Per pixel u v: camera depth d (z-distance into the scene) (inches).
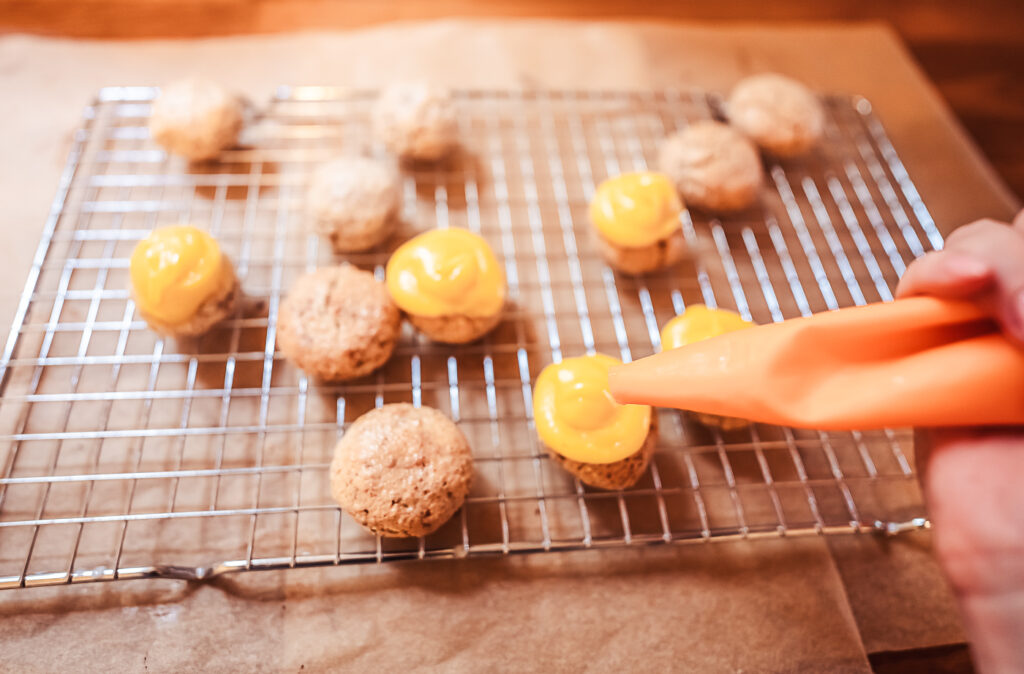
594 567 9.7
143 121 12.9
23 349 10.6
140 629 8.9
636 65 14.7
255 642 9.0
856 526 9.7
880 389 6.4
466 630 9.2
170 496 9.8
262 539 9.5
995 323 6.3
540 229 12.4
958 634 9.5
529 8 15.5
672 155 12.5
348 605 9.3
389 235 11.9
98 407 10.3
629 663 9.1
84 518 9.1
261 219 12.1
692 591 9.6
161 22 14.2
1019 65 15.6
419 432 9.3
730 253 12.4
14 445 9.9
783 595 9.6
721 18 15.8
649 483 10.2
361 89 13.9
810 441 10.6
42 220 11.8
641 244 11.2
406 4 15.2
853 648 9.3
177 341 10.8
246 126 13.1
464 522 9.7
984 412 6.1
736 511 10.2
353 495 9.0
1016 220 6.4
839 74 15.0
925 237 12.7
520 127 13.7
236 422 10.3
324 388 10.6
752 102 13.2
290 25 14.6
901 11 16.1
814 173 13.5
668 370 7.3
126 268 11.4
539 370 11.0
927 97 14.7
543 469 10.3
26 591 9.0
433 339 10.9
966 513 6.0
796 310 11.9
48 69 13.3
